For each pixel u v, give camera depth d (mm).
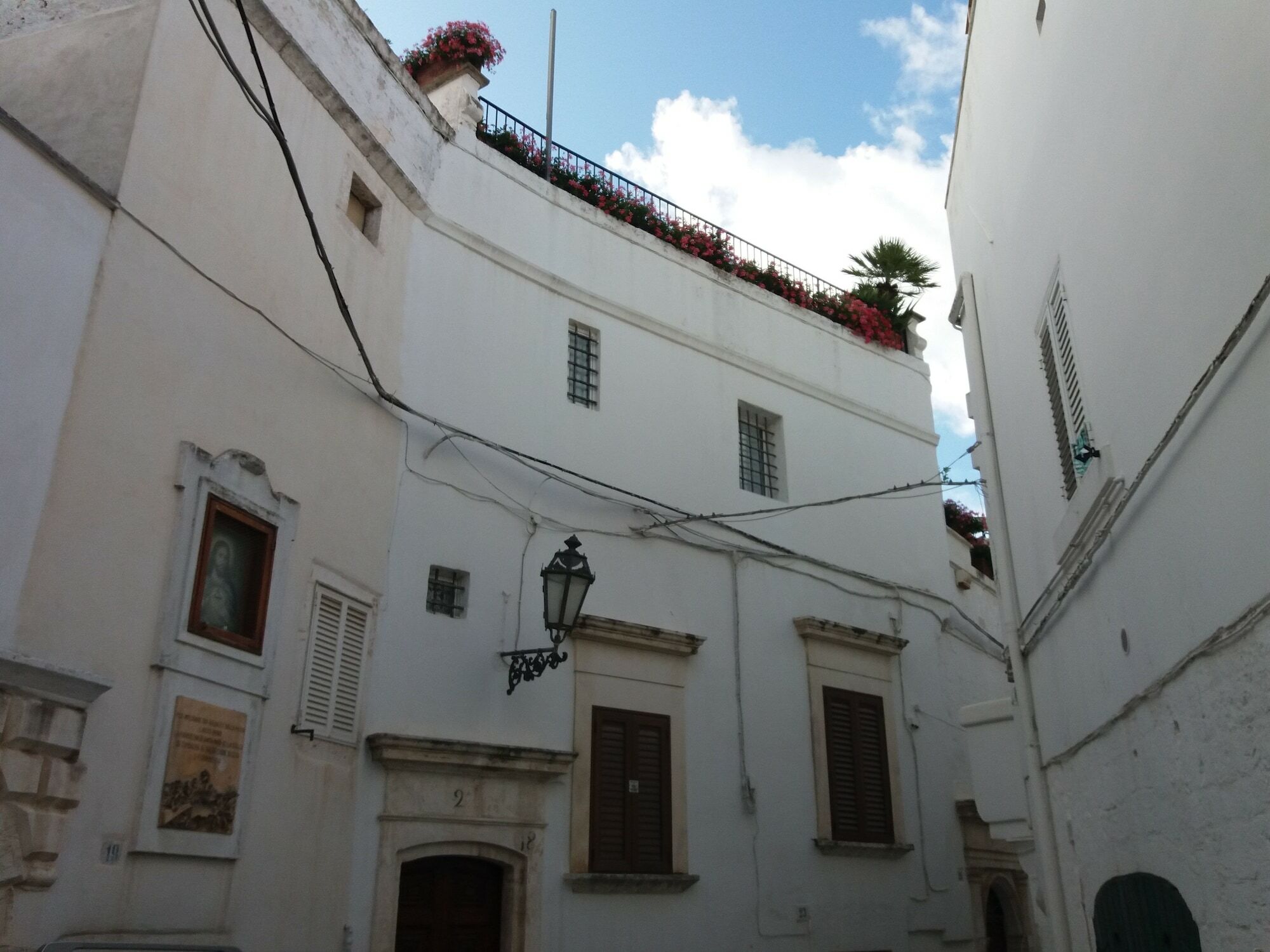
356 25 9188
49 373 5746
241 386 7223
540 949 8719
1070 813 7066
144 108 6801
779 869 10664
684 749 10336
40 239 5793
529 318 10578
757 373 12734
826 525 12742
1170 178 4375
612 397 11078
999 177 7973
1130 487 5086
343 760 7836
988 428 8719
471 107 10719
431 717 8562
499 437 9867
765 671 11352
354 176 9047
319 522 7852
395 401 8703
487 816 8672
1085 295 5797
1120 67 5004
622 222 11898
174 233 6852
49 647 5512
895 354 14742
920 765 12461
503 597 9406
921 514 14070
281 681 7262
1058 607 6816
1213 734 4293
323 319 8250
